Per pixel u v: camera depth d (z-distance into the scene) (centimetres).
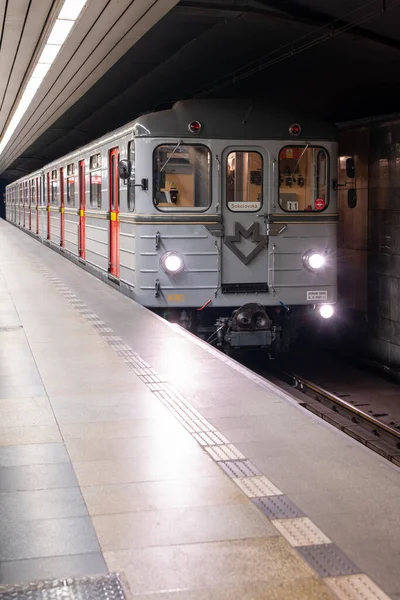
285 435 507
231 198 1062
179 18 1235
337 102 1770
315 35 1319
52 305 1079
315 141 1073
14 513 382
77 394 607
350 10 1216
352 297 1616
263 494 408
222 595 305
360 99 1734
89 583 313
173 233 1054
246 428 521
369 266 1530
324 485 421
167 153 1044
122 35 873
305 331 1606
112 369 693
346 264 1641
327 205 1089
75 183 1667
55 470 441
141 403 581
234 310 1093
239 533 361
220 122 1048
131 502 396
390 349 1455
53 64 1058
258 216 1069
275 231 1073
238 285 1073
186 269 1062
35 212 2742
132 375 671
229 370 692
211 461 457
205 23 1281
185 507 390
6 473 436
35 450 474
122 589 309
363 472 442
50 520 374
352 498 404
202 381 651
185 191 1053
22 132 2216
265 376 1317
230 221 1065
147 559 335
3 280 1380
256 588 310
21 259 1812
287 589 310
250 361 1368
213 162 1049
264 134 1056
